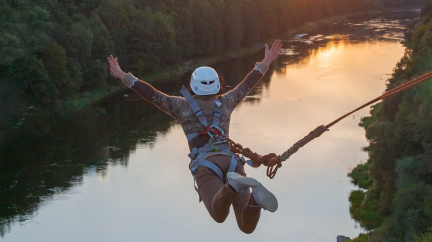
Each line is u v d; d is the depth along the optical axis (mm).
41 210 41531
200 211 41531
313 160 51094
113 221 39875
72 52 70062
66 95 68500
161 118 65125
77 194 44250
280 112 66625
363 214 40188
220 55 105188
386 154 42812
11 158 51125
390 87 49281
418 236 32812
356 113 65000
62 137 57031
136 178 47500
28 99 64438
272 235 37812
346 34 129375
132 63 83375
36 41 63156
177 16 94000
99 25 77438
